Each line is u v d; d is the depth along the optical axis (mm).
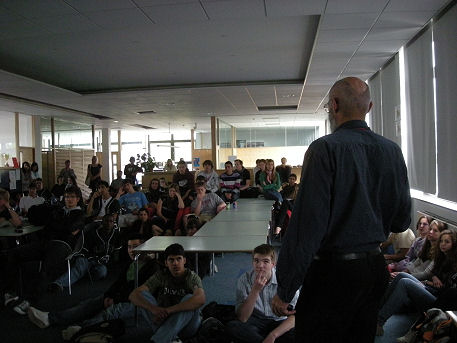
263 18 5020
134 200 6109
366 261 1202
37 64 7047
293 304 2346
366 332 1265
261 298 2520
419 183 5285
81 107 11227
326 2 4078
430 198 4949
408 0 3969
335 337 1239
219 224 4277
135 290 2844
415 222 5219
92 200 6004
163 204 6109
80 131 15039
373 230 1198
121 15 4633
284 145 17766
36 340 2957
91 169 10922
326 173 1182
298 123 16859
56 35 5434
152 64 7188
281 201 6543
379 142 1251
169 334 2521
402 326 3066
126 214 5840
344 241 1188
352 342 1263
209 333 2555
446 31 4199
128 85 9000
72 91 8953
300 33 5633
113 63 7051
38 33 5305
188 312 2619
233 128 17875
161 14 4594
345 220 1188
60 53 6383
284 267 1199
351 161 1197
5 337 3016
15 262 3936
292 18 5043
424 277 3193
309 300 1264
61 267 3982
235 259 5301
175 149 21750
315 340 1254
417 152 5328
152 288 2887
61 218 4242
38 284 3932
